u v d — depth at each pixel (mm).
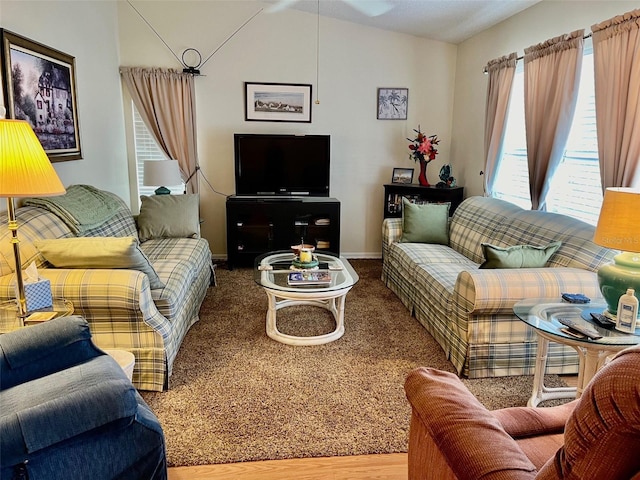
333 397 2514
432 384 1409
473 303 2555
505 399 2506
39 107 3201
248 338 3266
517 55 4051
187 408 2395
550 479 925
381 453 2086
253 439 2154
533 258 2822
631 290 2025
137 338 2523
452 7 4133
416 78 5328
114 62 4719
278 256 3883
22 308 2125
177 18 4906
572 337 1991
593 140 3324
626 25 2688
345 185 5484
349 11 4738
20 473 1314
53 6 3453
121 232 3738
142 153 5152
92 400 1380
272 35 5059
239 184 5082
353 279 3256
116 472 1486
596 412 819
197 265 3688
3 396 1398
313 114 5270
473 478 1099
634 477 802
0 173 1938
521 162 4188
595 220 3312
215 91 5094
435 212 4410
